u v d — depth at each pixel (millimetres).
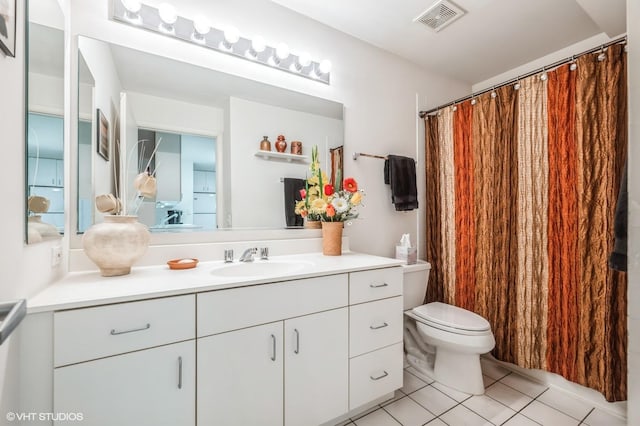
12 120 769
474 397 1620
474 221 2039
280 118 1767
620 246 1011
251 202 1662
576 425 1391
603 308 1438
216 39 1561
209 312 1017
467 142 2098
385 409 1518
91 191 1255
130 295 888
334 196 1784
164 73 1439
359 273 1410
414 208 2184
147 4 1393
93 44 1275
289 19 1781
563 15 1776
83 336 831
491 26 1897
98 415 847
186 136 1492
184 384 971
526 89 1759
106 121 1301
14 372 754
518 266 1783
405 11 1774
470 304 2051
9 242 746
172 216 1446
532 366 1704
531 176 1729
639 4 569
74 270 1196
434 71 2496
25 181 833
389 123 2230
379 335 1483
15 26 768
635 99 571
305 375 1234
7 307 507
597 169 1464
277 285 1159
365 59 2109
